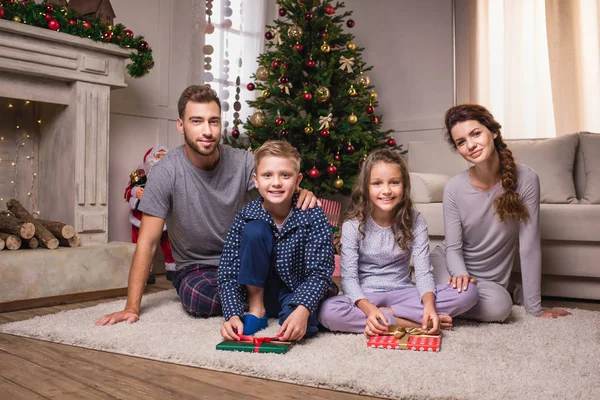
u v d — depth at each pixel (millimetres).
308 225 1668
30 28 2344
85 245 2559
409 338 1513
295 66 3559
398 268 1807
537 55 3615
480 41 3840
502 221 1970
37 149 2871
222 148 2039
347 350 1438
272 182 1607
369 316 1588
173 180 1907
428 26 4105
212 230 1995
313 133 3553
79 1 2826
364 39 4473
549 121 3604
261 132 3564
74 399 1124
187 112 1827
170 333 1631
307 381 1214
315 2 3674
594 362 1328
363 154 3428
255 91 4105
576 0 3434
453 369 1261
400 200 1746
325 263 1625
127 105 3334
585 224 2369
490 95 3824
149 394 1152
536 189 1979
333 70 3551
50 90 2586
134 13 3367
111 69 2734
